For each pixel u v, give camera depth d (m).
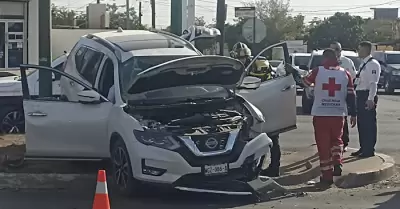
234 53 11.05
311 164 10.73
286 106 10.33
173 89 9.24
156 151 8.27
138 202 8.60
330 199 8.88
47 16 11.22
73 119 9.36
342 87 9.66
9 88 13.52
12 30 27.36
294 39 64.69
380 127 17.42
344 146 12.30
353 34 64.38
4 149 11.38
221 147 8.52
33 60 27.83
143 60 9.57
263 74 10.92
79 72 10.49
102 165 10.48
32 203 8.52
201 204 8.54
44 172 9.91
